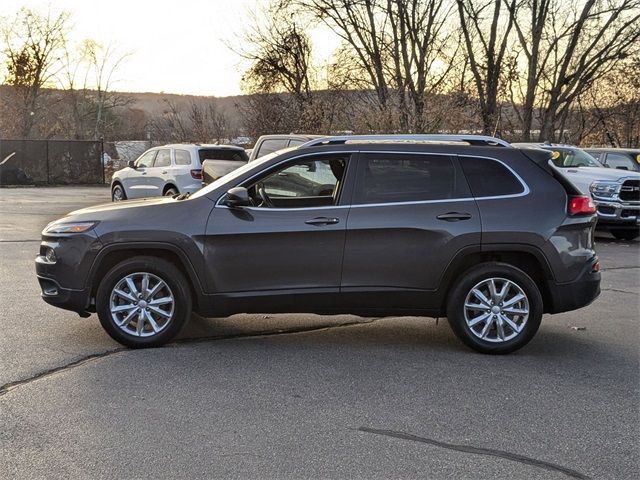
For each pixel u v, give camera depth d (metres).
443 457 3.88
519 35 26.97
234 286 5.91
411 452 3.93
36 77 43.12
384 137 6.27
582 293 5.98
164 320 5.99
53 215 17.17
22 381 5.02
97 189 29.61
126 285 5.91
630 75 30.34
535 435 4.21
